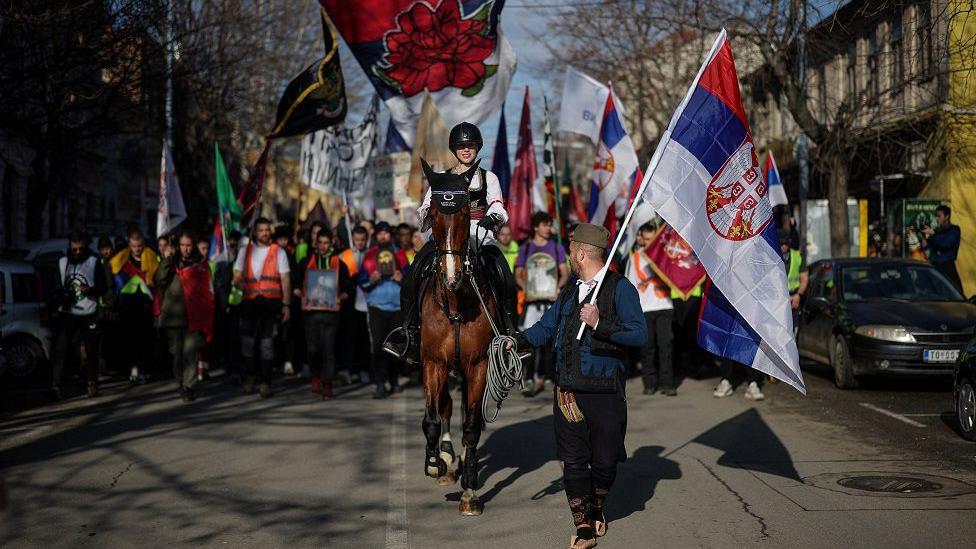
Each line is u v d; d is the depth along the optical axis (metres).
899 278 13.24
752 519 6.28
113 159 41.41
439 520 6.43
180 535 6.08
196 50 21.80
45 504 6.88
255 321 12.55
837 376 12.60
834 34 19.08
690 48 27.08
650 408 11.27
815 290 13.93
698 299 13.97
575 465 5.64
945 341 11.59
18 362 14.69
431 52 14.25
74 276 12.55
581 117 14.91
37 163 20.44
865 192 24.83
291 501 6.93
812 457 8.30
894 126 20.62
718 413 10.81
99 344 12.93
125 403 12.13
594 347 5.59
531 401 12.11
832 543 5.71
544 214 12.62
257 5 26.42
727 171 6.63
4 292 14.52
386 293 12.31
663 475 7.66
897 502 6.67
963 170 20.73
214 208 32.97
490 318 6.94
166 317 12.45
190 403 12.05
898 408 10.95
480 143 7.34
